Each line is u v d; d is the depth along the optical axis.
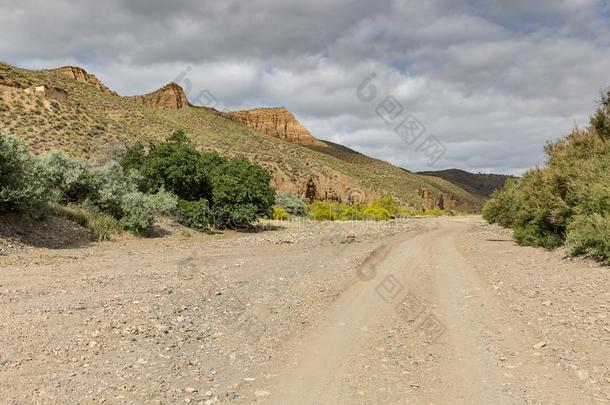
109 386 4.69
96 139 44.16
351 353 6.10
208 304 8.41
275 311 8.17
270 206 31.30
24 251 13.22
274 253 16.97
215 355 5.88
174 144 29.02
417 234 28.16
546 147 19.41
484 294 9.73
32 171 16.23
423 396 4.79
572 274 10.77
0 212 14.97
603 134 17.05
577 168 15.48
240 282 10.66
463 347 6.34
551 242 16.20
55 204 18.53
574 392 4.82
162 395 4.59
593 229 12.20
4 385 4.50
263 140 79.94
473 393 4.85
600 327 6.79
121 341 6.01
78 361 5.26
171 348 5.99
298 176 69.56
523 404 4.58
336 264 14.27
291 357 5.91
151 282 10.02
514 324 7.35
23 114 42.78
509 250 17.53
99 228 18.08
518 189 29.20
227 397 4.67
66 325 6.44
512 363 5.69
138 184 26.56
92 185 20.55
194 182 27.95
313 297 9.43
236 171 29.53
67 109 47.22
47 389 4.48
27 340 5.75
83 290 8.80
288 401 4.63
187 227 25.00
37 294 8.24
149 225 20.69
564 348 6.10
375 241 22.67
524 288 9.97
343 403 4.61
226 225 28.72
